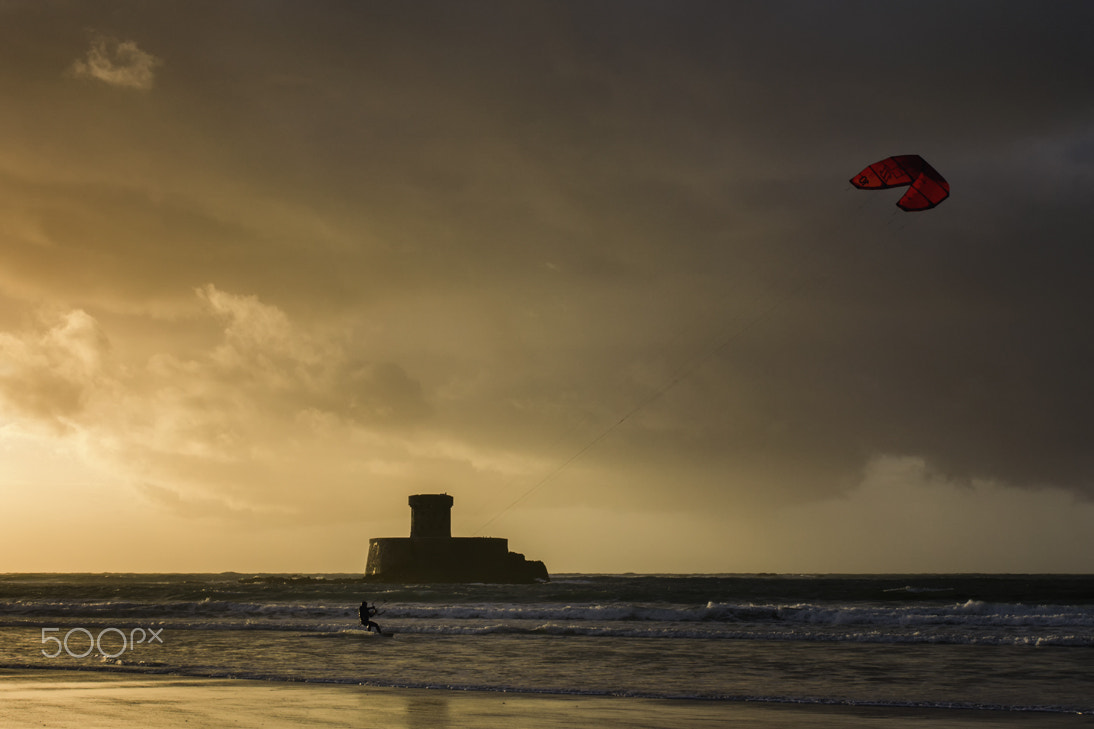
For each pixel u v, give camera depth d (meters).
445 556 138.75
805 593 100.31
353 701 20.89
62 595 98.81
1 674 26.20
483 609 53.69
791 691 23.11
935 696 22.34
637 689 23.53
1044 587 119.19
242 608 58.22
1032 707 20.59
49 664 28.86
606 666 28.50
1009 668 27.70
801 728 17.67
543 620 49.47
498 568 141.50
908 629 41.94
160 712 18.98
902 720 18.84
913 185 55.03
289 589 115.69
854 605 70.19
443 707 20.09
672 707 20.52
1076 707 20.62
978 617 45.69
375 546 146.12
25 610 58.03
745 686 24.08
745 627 43.72
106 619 51.50
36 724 17.41
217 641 37.31
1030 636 37.34
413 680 25.06
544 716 18.95
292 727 17.25
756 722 18.41
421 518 141.38
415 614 53.88
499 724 17.86
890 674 26.53
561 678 25.64
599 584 147.12
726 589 117.44
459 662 29.61
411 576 137.88
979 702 21.41
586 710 19.86
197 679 25.08
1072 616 45.56
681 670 27.56
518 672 27.02
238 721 17.86
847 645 35.16
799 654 31.88
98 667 28.03
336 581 156.38
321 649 33.91
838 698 21.95
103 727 17.09
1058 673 26.52
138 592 107.75
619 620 49.72
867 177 55.69
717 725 17.98
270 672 26.75
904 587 125.31
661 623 46.66
